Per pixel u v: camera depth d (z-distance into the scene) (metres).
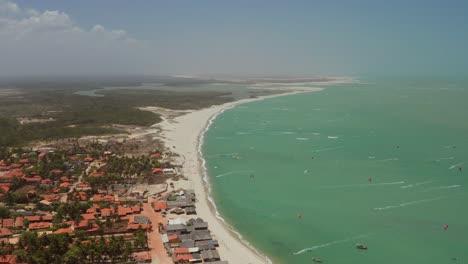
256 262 75.31
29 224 88.19
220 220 93.88
